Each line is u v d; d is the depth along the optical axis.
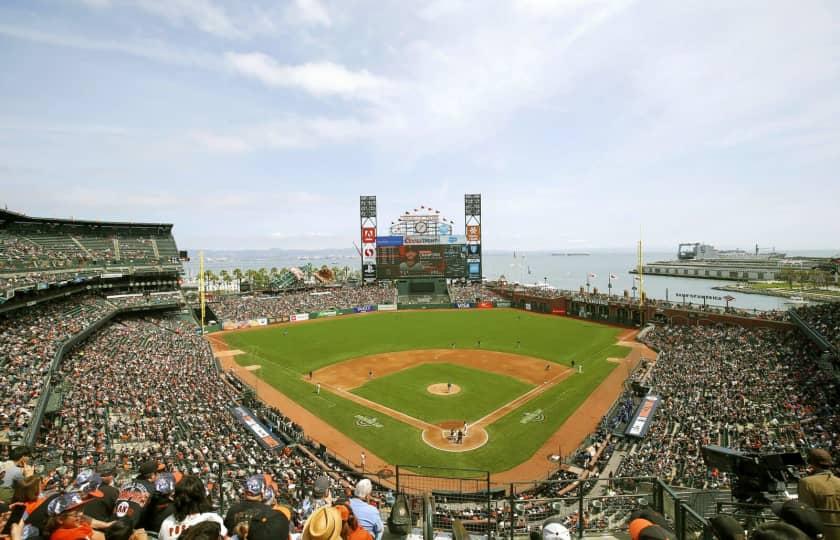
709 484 25.44
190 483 7.18
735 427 34.59
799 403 37.66
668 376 48.78
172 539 6.81
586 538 11.44
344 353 70.00
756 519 8.68
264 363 64.56
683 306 81.44
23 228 81.25
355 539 6.95
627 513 19.73
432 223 113.00
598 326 88.69
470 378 55.75
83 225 93.50
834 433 31.41
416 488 29.77
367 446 37.00
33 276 64.38
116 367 49.28
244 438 34.94
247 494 7.22
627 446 34.84
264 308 100.25
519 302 110.75
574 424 41.19
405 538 10.24
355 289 120.69
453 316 102.00
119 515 8.09
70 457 27.55
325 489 9.01
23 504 7.51
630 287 196.88
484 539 12.02
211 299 104.00
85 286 80.62
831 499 6.38
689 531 8.25
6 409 31.52
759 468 9.04
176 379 47.66
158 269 94.44
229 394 46.06
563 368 60.06
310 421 42.38
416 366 61.81
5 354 43.31
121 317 82.56
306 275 150.62
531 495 28.72
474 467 33.47
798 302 128.62
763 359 50.12
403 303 112.75
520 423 41.50
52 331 53.69
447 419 42.62
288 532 6.54
